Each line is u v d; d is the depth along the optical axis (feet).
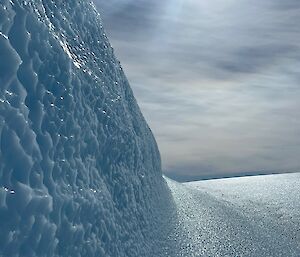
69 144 31.09
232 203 159.74
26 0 29.04
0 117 21.70
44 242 23.30
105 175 40.88
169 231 64.18
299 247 92.27
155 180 76.13
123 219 42.24
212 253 65.21
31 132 24.49
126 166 50.03
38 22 29.63
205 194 156.35
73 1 46.68
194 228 77.82
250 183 287.07
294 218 139.33
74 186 30.22
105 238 34.37
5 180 21.01
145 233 49.52
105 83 47.65
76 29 44.70
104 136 40.70
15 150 22.50
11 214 20.70
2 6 24.89
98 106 41.42
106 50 54.75
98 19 55.42
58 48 32.42
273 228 113.60
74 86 34.60
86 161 35.04
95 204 33.55
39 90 27.78
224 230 85.71
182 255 57.77
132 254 40.34
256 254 74.43
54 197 25.64
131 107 62.59
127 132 50.49
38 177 24.16
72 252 27.25
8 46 23.86
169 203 84.28
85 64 42.14
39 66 28.48
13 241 20.42
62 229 26.17
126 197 46.29
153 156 80.33
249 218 121.19
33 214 22.50
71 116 32.32
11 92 23.56
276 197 203.92
